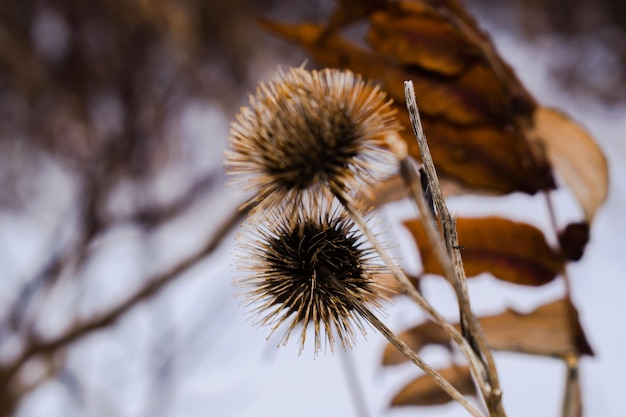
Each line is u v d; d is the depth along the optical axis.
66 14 0.95
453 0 0.42
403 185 0.39
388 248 0.37
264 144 0.36
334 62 0.42
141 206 1.05
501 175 0.42
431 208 0.36
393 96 0.41
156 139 1.05
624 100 1.20
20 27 0.94
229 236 0.78
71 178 1.06
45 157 1.05
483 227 0.41
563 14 1.12
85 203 1.03
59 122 1.01
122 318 0.92
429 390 0.43
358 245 0.36
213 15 0.94
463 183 0.42
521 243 0.41
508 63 0.42
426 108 0.41
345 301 0.36
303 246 0.36
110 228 1.04
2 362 0.90
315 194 0.36
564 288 0.41
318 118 0.35
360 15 0.42
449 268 0.36
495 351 0.40
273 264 0.36
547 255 0.41
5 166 1.05
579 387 0.40
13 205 1.07
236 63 0.97
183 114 1.04
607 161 0.41
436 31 0.42
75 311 0.96
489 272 0.41
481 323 0.41
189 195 1.06
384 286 0.37
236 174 0.36
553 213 0.41
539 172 0.42
